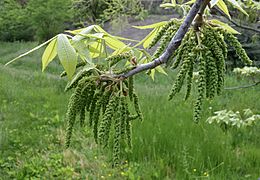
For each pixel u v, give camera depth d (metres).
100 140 1.18
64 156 5.31
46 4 15.88
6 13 17.61
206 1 1.11
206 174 4.59
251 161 5.05
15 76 10.52
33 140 6.04
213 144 5.29
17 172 4.91
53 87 9.52
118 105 1.21
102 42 1.32
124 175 4.71
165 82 10.35
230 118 3.97
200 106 1.00
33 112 7.55
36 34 17.05
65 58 1.08
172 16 14.09
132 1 10.02
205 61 1.05
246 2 3.66
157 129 5.78
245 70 4.14
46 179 4.77
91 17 14.85
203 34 1.11
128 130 1.25
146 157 5.20
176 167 4.87
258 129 6.02
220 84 1.05
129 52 1.27
